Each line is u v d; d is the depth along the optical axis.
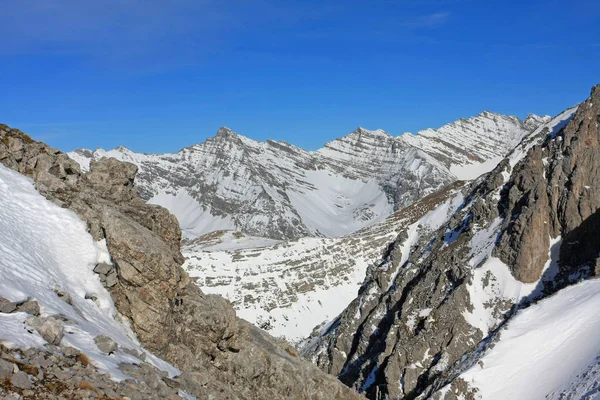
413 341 91.06
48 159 31.88
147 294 26.81
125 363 21.39
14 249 24.59
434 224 148.12
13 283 22.12
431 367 85.88
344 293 189.38
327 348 124.94
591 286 77.19
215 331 29.06
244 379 30.47
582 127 105.50
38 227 27.42
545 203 99.44
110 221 27.47
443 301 96.31
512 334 72.75
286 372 32.31
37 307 21.03
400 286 114.31
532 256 95.75
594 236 93.81
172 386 22.42
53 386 17.33
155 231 32.78
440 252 113.31
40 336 19.36
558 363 64.12
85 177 33.09
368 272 152.00
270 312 175.12
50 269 25.53
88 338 21.56
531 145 125.00
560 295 78.50
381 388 90.69
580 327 68.50
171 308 27.91
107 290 27.14
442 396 67.06
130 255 26.75
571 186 98.44
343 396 35.50
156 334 26.66
